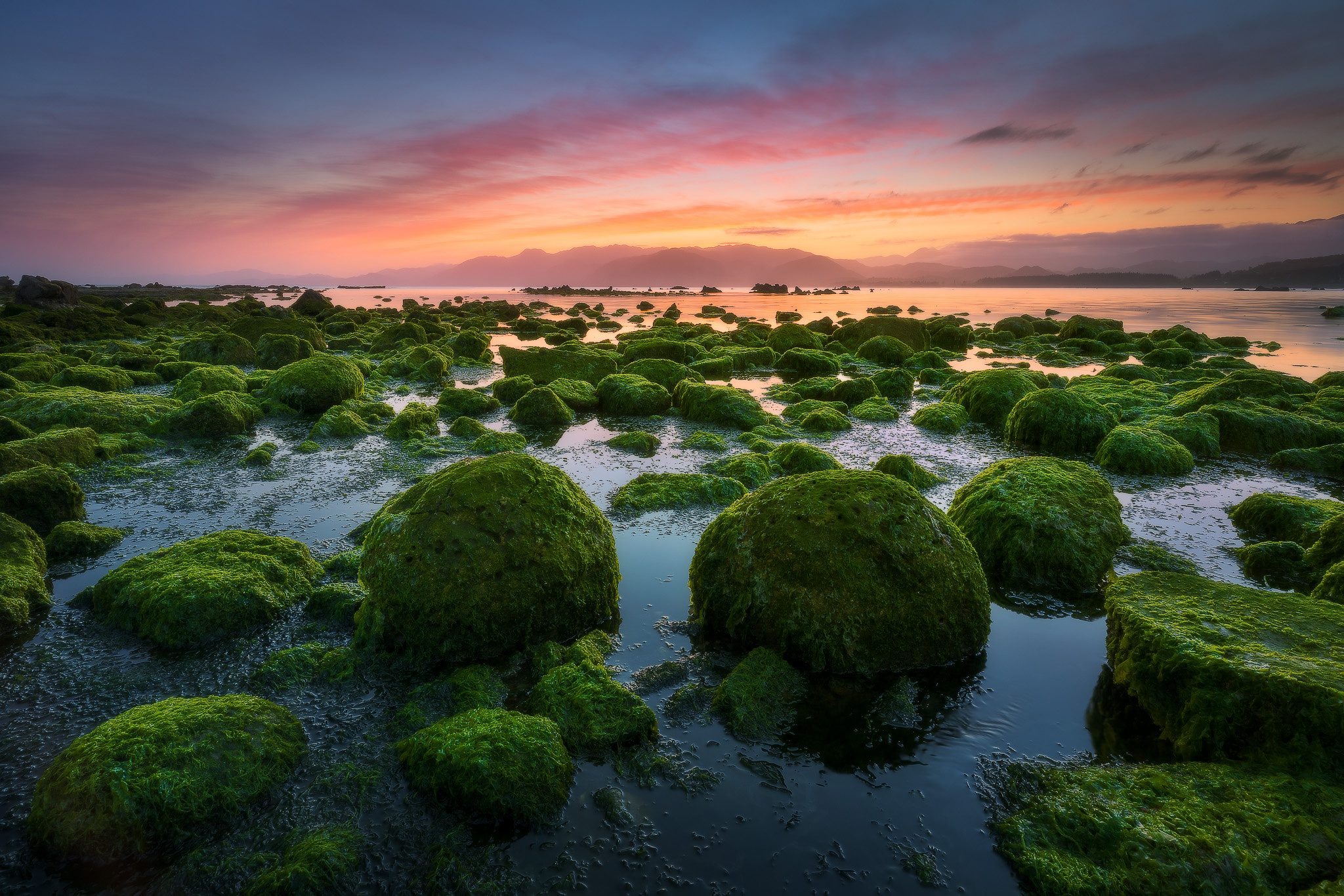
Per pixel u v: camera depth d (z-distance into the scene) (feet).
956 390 72.18
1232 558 32.58
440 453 52.70
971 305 321.52
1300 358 114.62
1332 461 47.67
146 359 91.61
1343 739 16.38
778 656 23.04
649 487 41.22
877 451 55.42
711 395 67.10
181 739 16.99
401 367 97.66
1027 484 32.71
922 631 23.04
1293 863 14.11
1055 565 29.43
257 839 15.76
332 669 22.63
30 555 28.91
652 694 21.56
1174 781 16.83
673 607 27.53
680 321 219.82
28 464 42.16
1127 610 22.44
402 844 15.58
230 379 72.84
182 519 37.40
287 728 18.80
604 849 15.51
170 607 24.50
